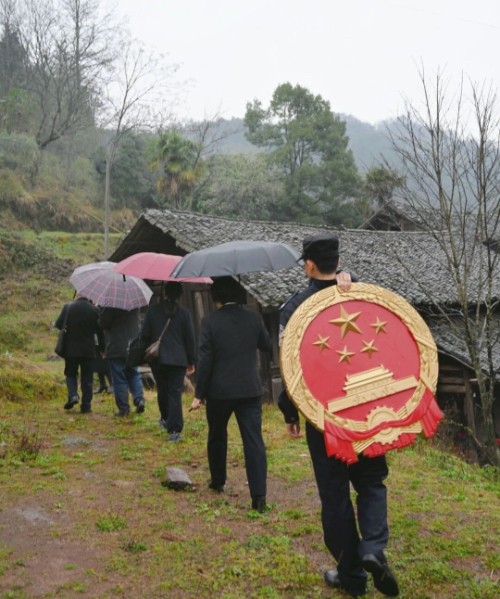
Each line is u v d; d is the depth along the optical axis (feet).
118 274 26.86
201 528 14.24
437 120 31.53
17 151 132.26
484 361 48.44
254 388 15.28
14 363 37.63
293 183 144.15
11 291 92.53
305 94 157.07
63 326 28.63
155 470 18.81
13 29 157.58
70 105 142.92
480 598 10.84
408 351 10.69
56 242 114.83
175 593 11.18
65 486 17.21
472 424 49.39
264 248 16.01
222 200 137.28
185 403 34.63
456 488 17.60
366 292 10.89
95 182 145.48
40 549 12.99
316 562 12.39
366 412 10.21
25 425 25.52
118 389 28.04
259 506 15.28
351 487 17.58
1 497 16.08
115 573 11.96
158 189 128.47
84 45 144.87
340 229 65.98
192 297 54.44
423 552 12.80
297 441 23.50
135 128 148.66
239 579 11.65
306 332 10.47
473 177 32.07
